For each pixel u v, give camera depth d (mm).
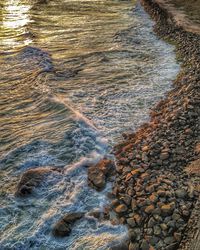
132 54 18531
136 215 8062
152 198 8281
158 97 13773
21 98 13914
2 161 10344
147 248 7238
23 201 8922
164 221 7691
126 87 14703
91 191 9117
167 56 18078
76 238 7883
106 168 9750
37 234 8023
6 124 12219
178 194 8250
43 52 18516
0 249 7723
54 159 10414
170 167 9359
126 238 7645
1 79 15602
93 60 17766
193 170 9039
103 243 7633
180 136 10555
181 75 15227
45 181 9430
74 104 13320
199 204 7887
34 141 11180
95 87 14789
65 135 11422
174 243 7195
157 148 10164
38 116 12680
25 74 16047
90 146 10922
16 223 8336
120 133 11547
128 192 8734
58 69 16625
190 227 7410
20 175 9852
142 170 9391
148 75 15828
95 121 12195
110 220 8195
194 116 11461
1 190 9297
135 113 12727
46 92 14180
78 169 9938
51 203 8836
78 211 8555
